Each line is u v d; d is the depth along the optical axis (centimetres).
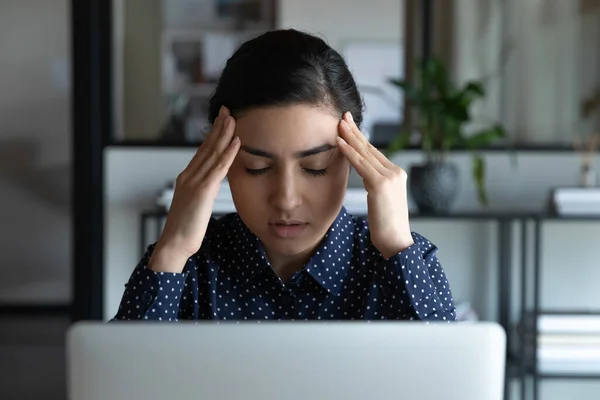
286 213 98
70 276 542
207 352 69
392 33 472
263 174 98
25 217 539
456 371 69
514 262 327
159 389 70
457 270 327
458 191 307
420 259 107
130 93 353
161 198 296
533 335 289
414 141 335
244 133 97
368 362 69
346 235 113
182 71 427
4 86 532
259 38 102
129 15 352
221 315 113
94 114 331
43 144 536
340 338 69
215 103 103
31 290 539
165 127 362
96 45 333
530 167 330
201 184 103
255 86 95
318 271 111
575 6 341
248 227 104
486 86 345
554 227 326
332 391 69
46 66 532
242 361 69
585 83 341
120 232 329
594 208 297
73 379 70
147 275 105
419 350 69
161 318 105
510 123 344
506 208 330
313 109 96
